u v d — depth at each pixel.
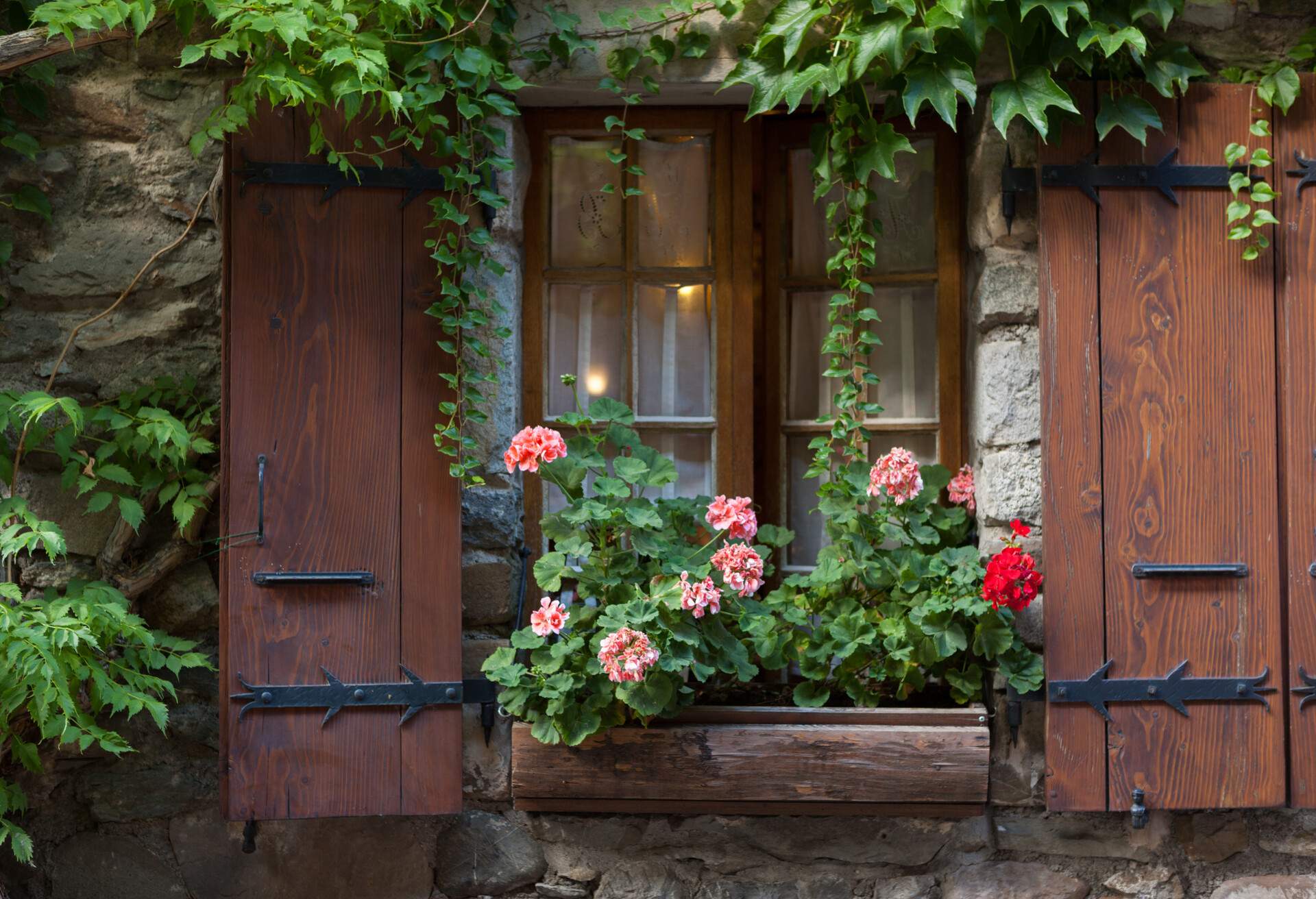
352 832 2.43
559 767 2.29
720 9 2.39
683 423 2.65
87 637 2.03
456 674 2.31
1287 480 2.30
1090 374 2.31
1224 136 2.32
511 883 2.43
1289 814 2.40
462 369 2.30
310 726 2.28
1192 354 2.31
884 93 2.45
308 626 2.28
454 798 2.31
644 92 2.47
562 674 2.24
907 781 2.27
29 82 2.39
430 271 2.32
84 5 2.03
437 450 2.32
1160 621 2.30
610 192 2.39
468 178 2.28
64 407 2.12
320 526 2.29
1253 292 2.32
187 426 2.40
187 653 2.39
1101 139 2.31
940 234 2.62
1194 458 2.31
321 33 2.06
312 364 2.29
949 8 2.19
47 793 2.40
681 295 2.69
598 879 2.43
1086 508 2.30
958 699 2.37
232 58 2.45
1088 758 2.29
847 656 2.34
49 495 2.41
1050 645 2.30
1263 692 2.29
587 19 2.41
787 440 2.71
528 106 2.60
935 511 2.48
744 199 2.63
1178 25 2.41
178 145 2.44
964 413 2.62
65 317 2.43
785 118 2.71
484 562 2.43
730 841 2.41
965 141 2.61
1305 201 2.31
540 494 2.62
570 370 2.66
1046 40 2.29
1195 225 2.32
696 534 2.54
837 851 2.40
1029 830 2.40
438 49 2.27
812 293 2.72
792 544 2.71
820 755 2.28
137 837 2.42
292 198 2.29
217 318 2.44
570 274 2.65
